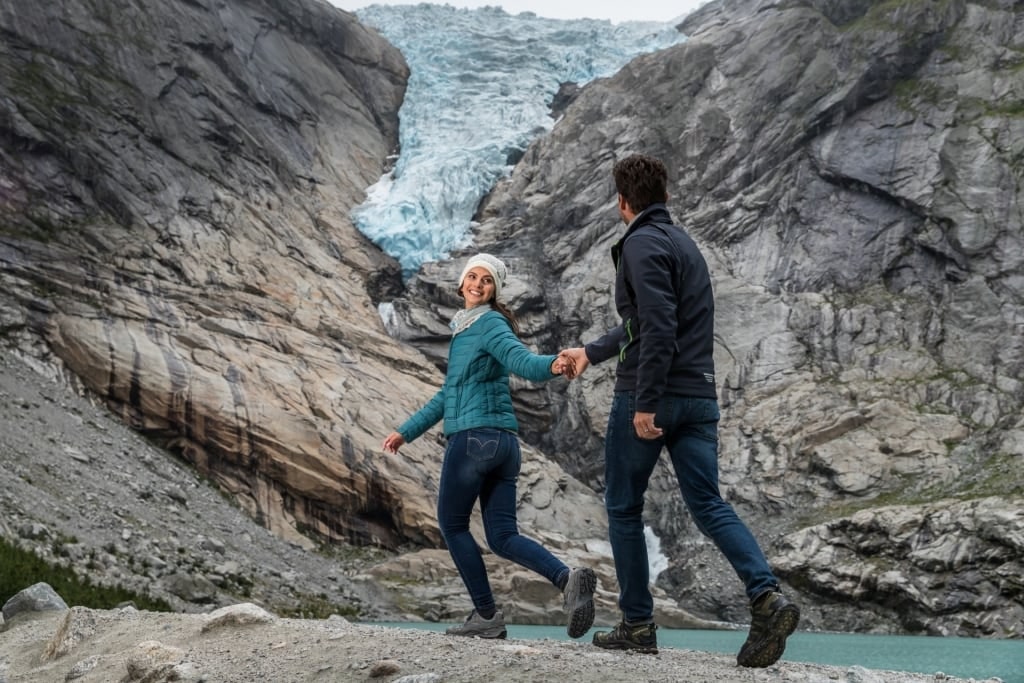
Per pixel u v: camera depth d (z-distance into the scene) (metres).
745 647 4.77
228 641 5.76
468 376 5.90
